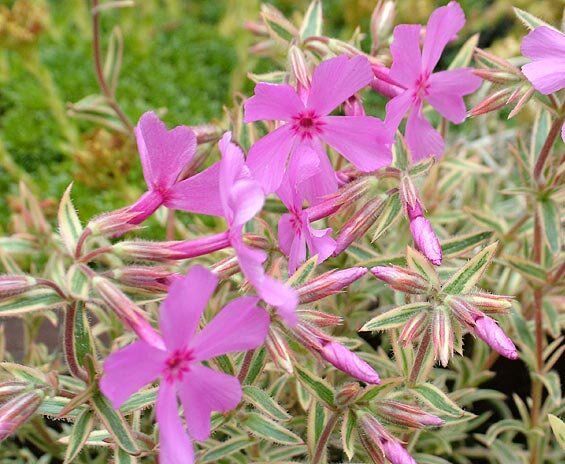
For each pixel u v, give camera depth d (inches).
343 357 4.5
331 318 4.7
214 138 6.3
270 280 4.0
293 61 5.6
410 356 5.4
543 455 7.4
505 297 4.7
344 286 4.7
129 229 4.7
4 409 4.6
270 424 5.4
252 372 5.3
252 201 4.0
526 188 6.5
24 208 8.0
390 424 5.2
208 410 4.3
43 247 7.8
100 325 7.0
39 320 7.3
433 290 4.9
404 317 4.9
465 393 6.7
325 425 5.4
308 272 4.8
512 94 5.6
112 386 3.8
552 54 5.1
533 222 7.3
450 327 4.7
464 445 8.3
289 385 6.9
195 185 4.8
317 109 5.1
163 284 4.6
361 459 6.5
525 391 8.3
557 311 7.6
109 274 4.6
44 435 7.1
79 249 4.7
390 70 5.5
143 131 4.5
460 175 8.2
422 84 5.7
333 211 5.1
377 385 4.9
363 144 5.2
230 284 7.2
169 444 4.0
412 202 5.1
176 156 4.7
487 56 5.8
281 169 5.2
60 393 4.9
